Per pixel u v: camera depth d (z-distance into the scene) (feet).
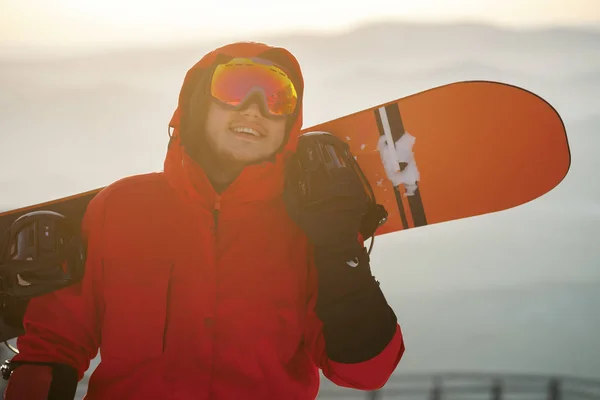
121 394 5.38
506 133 7.85
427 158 7.69
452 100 7.79
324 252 5.40
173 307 5.43
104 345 5.49
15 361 5.62
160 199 5.77
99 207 5.81
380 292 5.55
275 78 5.70
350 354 5.41
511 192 7.75
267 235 5.69
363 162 7.61
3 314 5.97
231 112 5.67
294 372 5.61
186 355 5.36
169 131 6.10
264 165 5.73
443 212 7.62
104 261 5.61
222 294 5.45
